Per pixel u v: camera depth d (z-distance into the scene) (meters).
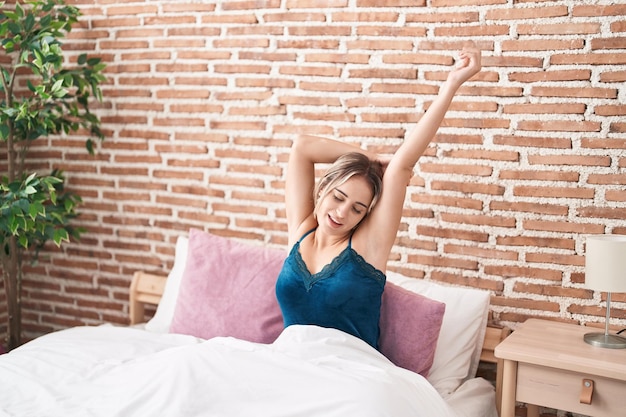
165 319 3.28
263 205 3.47
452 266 3.10
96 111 3.82
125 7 3.68
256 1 3.38
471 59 2.48
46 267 4.06
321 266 2.66
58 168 3.96
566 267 2.91
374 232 2.65
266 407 2.14
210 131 3.55
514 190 2.96
